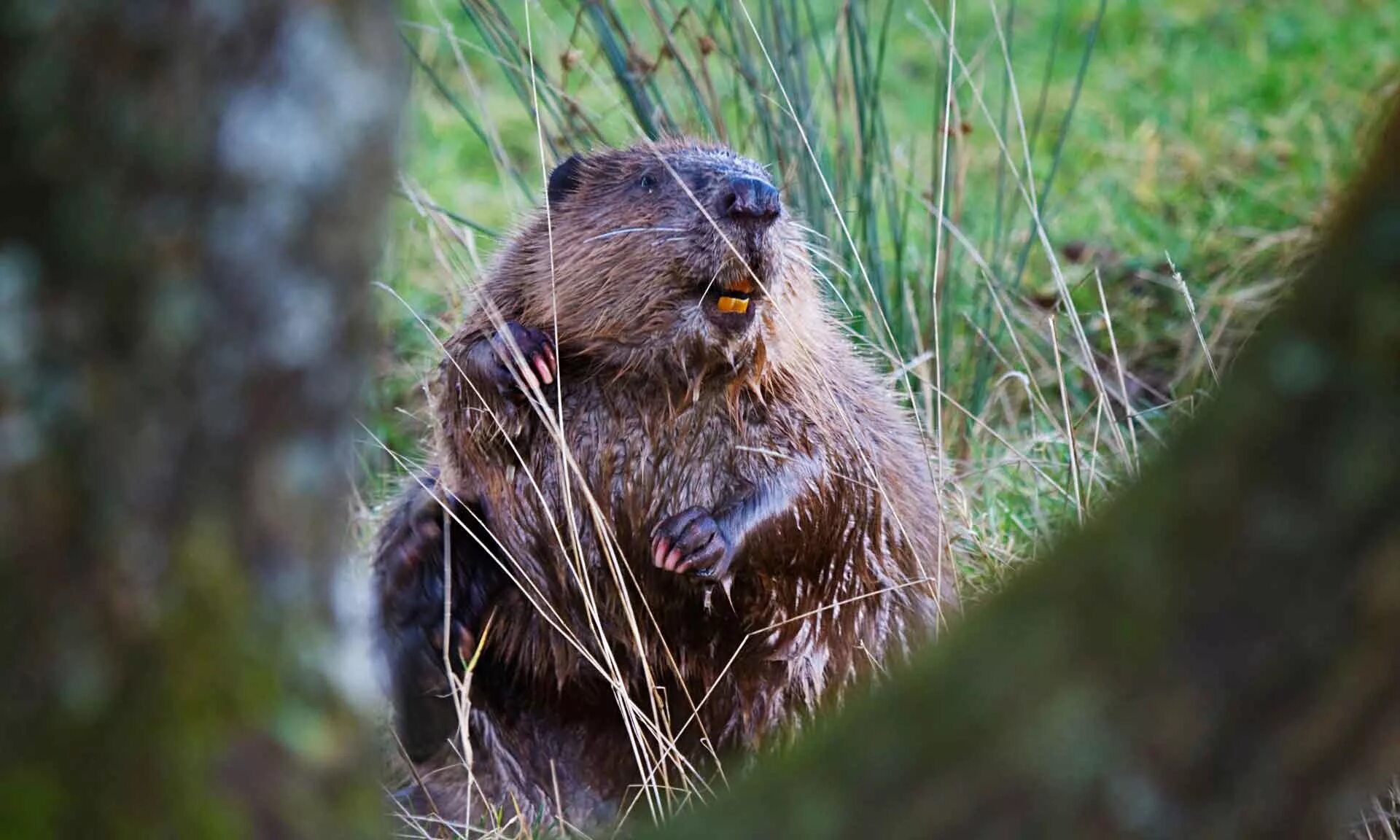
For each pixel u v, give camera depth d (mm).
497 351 6883
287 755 2908
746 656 7258
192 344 2707
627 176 7145
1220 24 16609
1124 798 2732
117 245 2646
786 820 3004
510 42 9258
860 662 7387
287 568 2904
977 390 9719
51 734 2760
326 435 2924
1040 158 13945
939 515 7266
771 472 7035
